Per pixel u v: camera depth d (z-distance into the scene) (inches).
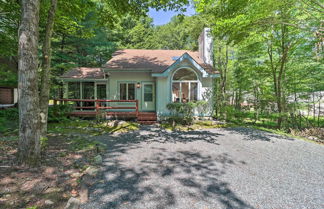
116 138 265.3
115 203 102.3
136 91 470.3
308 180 139.1
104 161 169.6
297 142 260.8
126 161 171.5
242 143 250.2
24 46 129.3
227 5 288.5
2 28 319.3
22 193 101.8
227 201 108.0
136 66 448.5
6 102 717.3
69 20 337.7
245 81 533.6
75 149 194.2
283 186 128.6
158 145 232.1
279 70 432.1
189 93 434.9
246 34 327.0
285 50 379.9
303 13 303.9
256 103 432.8
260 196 114.6
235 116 453.1
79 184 118.5
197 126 368.8
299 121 393.4
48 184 114.3
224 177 141.3
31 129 135.4
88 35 365.7
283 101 400.8
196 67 407.5
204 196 112.9
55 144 210.4
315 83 399.5
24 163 134.1
